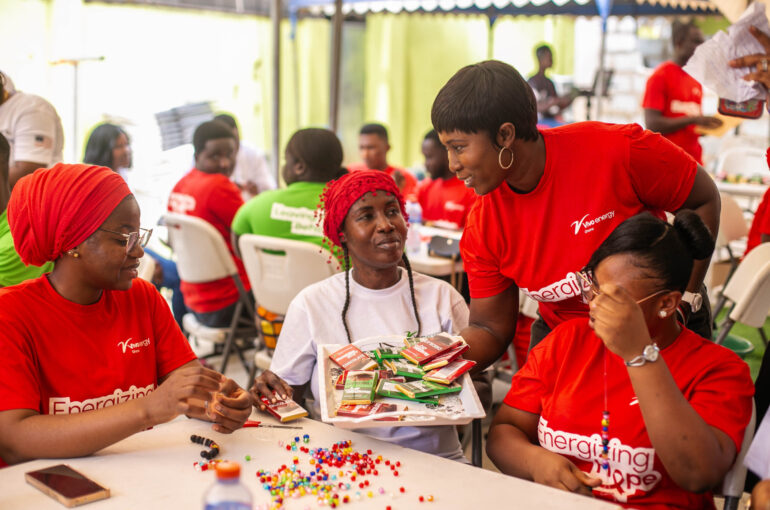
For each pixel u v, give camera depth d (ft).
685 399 4.50
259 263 10.25
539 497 4.20
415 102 27.91
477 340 6.28
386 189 6.39
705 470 4.42
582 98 27.58
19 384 4.78
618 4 18.67
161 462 4.60
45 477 4.26
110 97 18.51
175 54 19.63
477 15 21.03
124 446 4.85
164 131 19.27
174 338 5.76
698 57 6.97
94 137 13.78
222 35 20.63
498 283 6.39
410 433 6.02
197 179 12.71
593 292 4.84
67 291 5.10
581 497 4.20
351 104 26.11
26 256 5.05
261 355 10.38
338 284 6.62
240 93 21.43
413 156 28.40
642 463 4.78
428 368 5.16
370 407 4.84
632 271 4.65
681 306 5.73
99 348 5.20
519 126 5.32
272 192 10.87
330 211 6.50
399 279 6.66
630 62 29.09
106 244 4.95
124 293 5.48
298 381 6.45
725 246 14.39
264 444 4.92
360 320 6.46
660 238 4.64
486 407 6.31
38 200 4.85
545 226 5.83
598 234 5.74
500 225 6.05
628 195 5.72
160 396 4.71
